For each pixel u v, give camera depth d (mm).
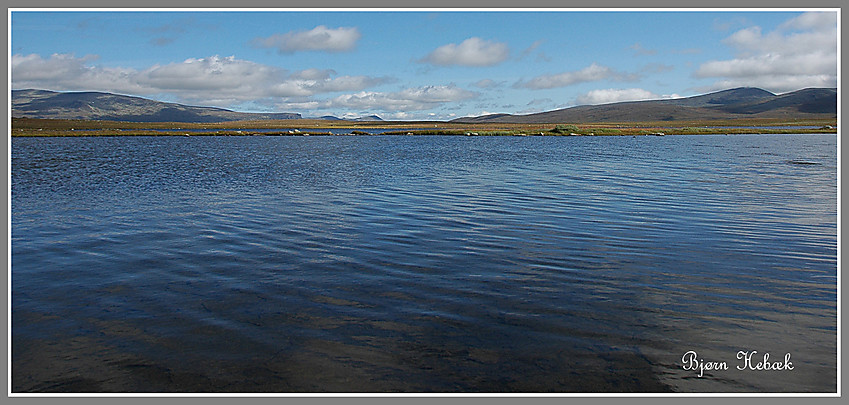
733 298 12945
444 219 22297
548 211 24172
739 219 22406
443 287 13664
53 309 12203
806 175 39406
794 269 15297
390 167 46500
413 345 10445
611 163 50156
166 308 12242
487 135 127250
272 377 9336
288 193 29891
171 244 18000
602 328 11227
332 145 87438
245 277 14477
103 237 19016
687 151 68188
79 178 37250
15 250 17219
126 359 9922
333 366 9680
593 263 15820
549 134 126188
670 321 11602
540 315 11867
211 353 10133
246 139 111062
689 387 9133
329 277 14461
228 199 27656
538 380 9281
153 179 36844
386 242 18312
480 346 10414
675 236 19281
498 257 16422
